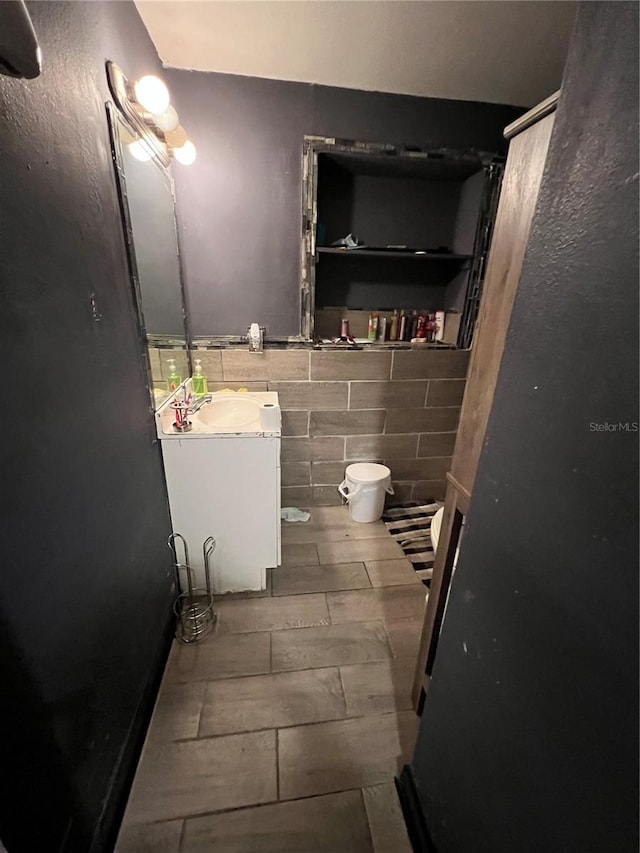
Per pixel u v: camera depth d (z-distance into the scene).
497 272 0.74
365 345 2.11
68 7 0.79
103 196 0.97
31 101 0.66
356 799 0.99
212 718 1.16
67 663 0.73
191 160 1.55
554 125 0.47
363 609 1.60
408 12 1.25
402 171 1.97
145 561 1.20
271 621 1.53
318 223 1.99
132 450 1.12
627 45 0.36
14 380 0.60
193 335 1.95
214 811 0.96
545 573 0.49
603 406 0.40
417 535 2.12
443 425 2.33
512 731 0.57
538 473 0.50
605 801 0.41
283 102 1.67
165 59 1.52
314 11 1.26
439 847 0.82
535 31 1.33
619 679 0.39
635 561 0.37
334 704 1.21
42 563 0.65
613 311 0.39
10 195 0.60
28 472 0.62
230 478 1.48
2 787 0.54
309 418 2.19
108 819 0.88
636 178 0.36
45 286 0.70
